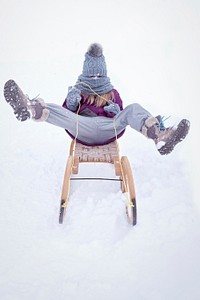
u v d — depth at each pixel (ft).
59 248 8.05
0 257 7.80
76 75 19.71
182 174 10.93
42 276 7.30
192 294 6.77
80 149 9.98
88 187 10.34
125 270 7.41
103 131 9.74
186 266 7.44
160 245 8.06
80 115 10.09
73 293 6.89
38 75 19.58
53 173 11.23
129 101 16.55
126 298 6.75
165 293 6.81
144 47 22.94
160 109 15.55
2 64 21.03
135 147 12.84
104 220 8.82
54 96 17.25
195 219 8.85
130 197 8.47
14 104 8.25
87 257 7.78
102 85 10.13
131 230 8.55
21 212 9.36
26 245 8.17
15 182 10.68
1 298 6.77
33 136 13.58
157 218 8.92
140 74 19.42
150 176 10.91
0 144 12.92
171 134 8.25
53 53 22.79
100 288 6.98
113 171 11.28
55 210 9.43
